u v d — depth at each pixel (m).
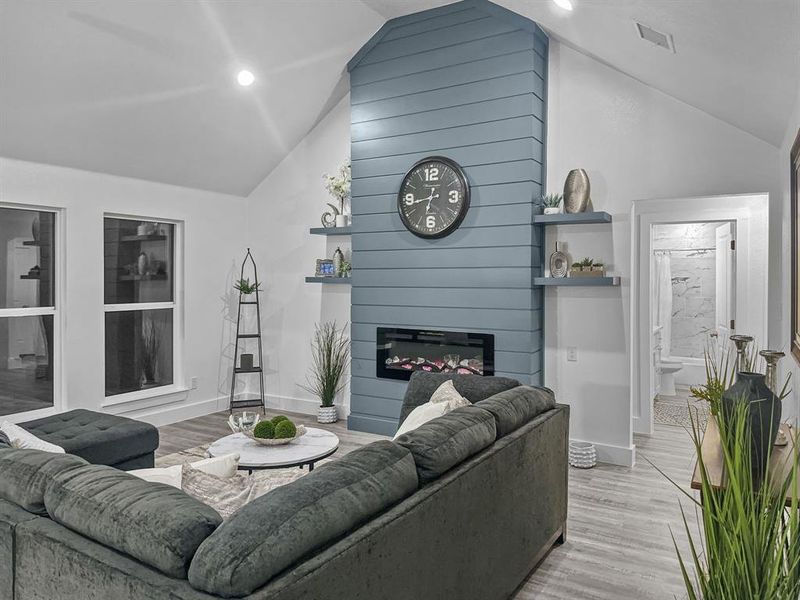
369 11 4.74
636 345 5.08
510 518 2.42
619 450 4.27
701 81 3.24
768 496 1.23
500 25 4.39
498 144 4.43
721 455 2.04
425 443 1.98
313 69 5.01
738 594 1.17
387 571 1.64
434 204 4.68
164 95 4.46
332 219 5.45
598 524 3.27
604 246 4.33
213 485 1.79
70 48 3.71
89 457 3.32
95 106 4.20
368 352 5.12
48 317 4.59
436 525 1.88
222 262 5.94
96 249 4.80
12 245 4.37
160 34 3.97
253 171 5.86
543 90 4.48
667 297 7.50
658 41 2.91
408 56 4.82
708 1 2.07
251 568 1.28
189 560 1.37
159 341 5.50
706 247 7.38
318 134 5.68
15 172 4.22
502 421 2.49
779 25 1.99
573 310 4.46
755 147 3.85
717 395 2.56
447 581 1.95
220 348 5.95
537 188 4.43
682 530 3.18
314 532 1.44
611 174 4.29
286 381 6.00
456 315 4.65
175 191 5.43
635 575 2.71
